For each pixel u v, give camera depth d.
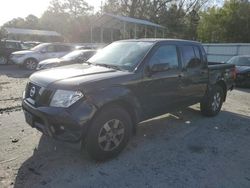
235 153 4.42
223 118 6.48
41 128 3.74
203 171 3.78
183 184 3.42
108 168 3.73
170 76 4.82
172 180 3.50
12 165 3.70
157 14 40.66
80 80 3.63
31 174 3.49
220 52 22.22
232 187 3.40
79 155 4.05
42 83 3.78
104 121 3.74
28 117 3.94
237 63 13.32
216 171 3.79
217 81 6.37
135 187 3.31
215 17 38.78
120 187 3.30
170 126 5.68
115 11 40.50
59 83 3.60
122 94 3.87
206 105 6.32
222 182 3.51
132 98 4.08
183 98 5.36
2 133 4.84
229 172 3.78
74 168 3.69
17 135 4.76
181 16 42.53
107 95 3.68
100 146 3.77
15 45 19.83
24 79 12.16
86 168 3.70
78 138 3.50
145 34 28.14
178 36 42.41
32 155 4.01
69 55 13.04
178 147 4.57
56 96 3.54
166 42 4.89
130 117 4.19
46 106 3.59
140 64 4.30
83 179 3.43
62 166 3.72
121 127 4.01
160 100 4.72
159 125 5.72
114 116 3.86
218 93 6.63
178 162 4.01
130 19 23.89
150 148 4.46
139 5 39.41
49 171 3.58
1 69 16.41
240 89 11.63
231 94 10.16
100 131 3.71
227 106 7.94
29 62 16.41
